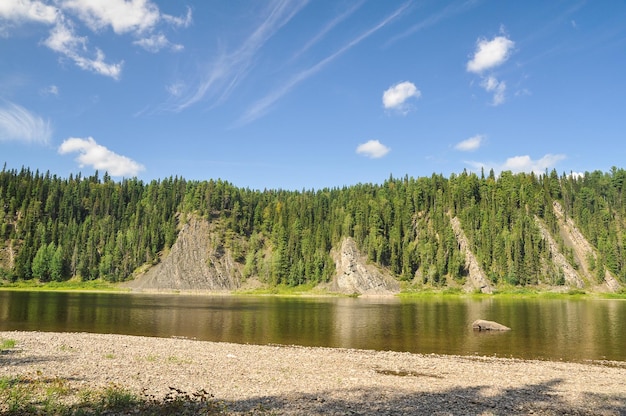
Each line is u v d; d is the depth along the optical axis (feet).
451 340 172.04
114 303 357.41
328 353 139.03
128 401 66.64
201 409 66.23
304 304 391.65
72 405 64.13
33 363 99.91
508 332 195.72
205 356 124.26
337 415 68.39
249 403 73.00
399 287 648.79
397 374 107.34
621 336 183.42
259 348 145.79
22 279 647.97
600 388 94.89
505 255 650.02
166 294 590.14
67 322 216.95
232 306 350.43
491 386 94.73
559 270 638.53
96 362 104.73
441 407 75.87
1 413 58.13
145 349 133.08
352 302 435.53
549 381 101.24
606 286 622.54
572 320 248.32
